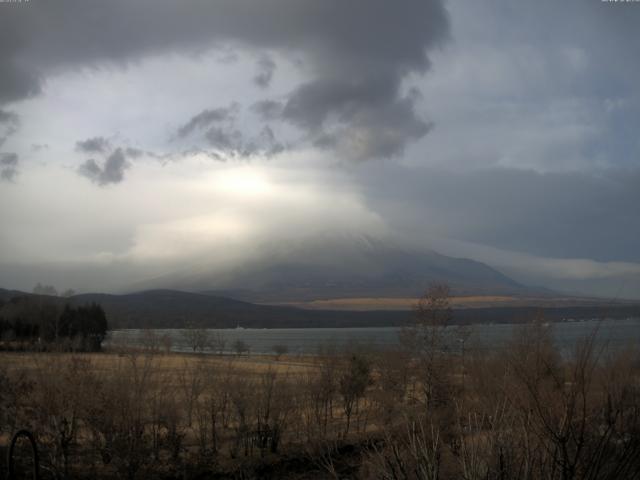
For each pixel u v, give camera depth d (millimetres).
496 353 15672
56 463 27078
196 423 35688
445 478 8891
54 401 27328
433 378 24422
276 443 31734
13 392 27172
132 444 28375
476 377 14086
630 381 8500
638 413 8328
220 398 33375
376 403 31188
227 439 33031
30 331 62594
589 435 8227
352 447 21453
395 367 30375
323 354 43156
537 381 8352
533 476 7980
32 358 29781
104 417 28156
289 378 38344
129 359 31453
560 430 7758
